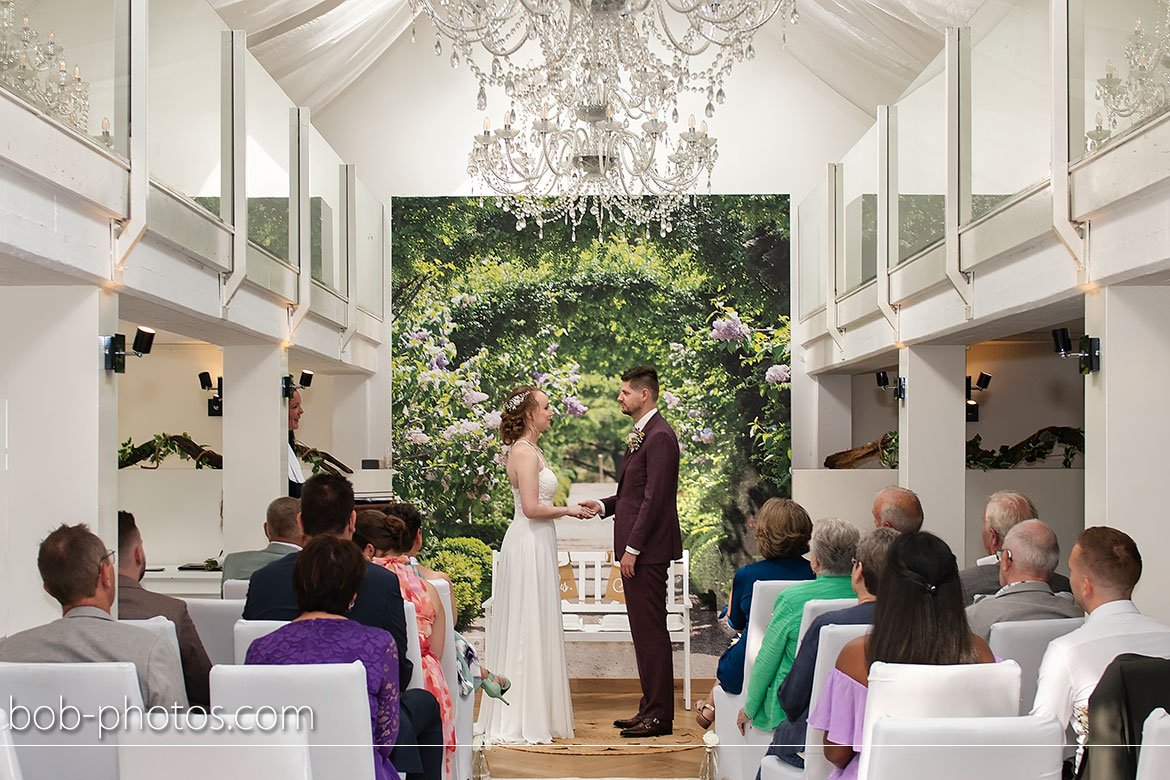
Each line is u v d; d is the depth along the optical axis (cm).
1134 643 282
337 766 258
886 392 896
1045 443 701
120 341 427
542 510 550
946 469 641
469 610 866
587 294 883
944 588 258
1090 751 243
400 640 329
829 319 770
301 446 769
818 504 742
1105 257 408
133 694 261
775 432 871
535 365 882
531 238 884
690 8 467
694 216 884
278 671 257
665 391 876
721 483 869
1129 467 418
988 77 512
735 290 881
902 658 255
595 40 498
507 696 545
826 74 841
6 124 328
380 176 916
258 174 582
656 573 554
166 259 467
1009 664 248
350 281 776
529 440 565
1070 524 670
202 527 711
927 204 585
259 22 646
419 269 888
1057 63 430
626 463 570
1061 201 429
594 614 796
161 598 352
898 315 649
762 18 468
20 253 349
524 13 497
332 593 288
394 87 920
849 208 735
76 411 414
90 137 388
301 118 668
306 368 823
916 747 217
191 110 491
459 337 884
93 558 285
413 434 877
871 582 313
